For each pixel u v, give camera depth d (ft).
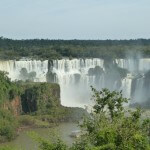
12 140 310.65
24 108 423.23
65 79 506.07
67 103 496.23
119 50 598.75
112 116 101.81
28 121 370.12
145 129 95.81
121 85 508.12
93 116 101.65
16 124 354.13
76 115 396.37
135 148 89.92
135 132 90.74
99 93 105.50
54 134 106.42
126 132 89.92
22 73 491.72
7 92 397.60
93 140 93.56
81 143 94.84
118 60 539.29
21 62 499.92
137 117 97.76
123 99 103.50
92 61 531.09
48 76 501.97
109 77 514.27
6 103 390.63
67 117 392.68
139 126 95.14
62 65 516.32
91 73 516.32
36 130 349.41
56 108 414.21
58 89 433.07
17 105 409.08
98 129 96.89
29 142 287.28
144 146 90.07
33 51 627.05
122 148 88.12
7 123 328.70
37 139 100.89
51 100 422.00
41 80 493.77
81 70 519.60
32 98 418.72
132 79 506.89
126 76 517.14
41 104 417.28
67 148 97.04
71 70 517.55
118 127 91.81
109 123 97.19
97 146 87.61
